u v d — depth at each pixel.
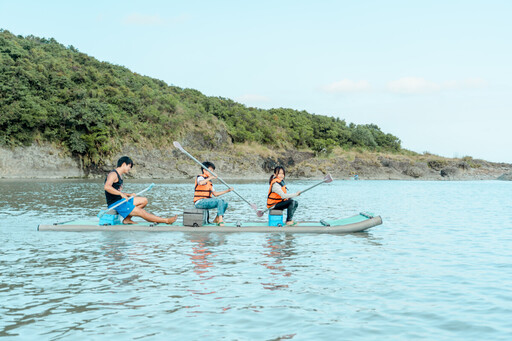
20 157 46.78
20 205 16.66
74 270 6.34
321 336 3.96
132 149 53.69
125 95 58.28
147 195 23.86
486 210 17.14
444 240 9.43
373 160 68.00
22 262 6.86
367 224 10.62
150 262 6.93
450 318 4.46
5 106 46.47
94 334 3.95
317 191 31.80
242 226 10.52
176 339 3.86
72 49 70.94
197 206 11.05
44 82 51.69
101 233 9.94
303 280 5.88
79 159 49.81
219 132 64.06
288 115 79.38
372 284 5.72
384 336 3.98
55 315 4.43
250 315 4.48
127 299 4.97
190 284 5.62
